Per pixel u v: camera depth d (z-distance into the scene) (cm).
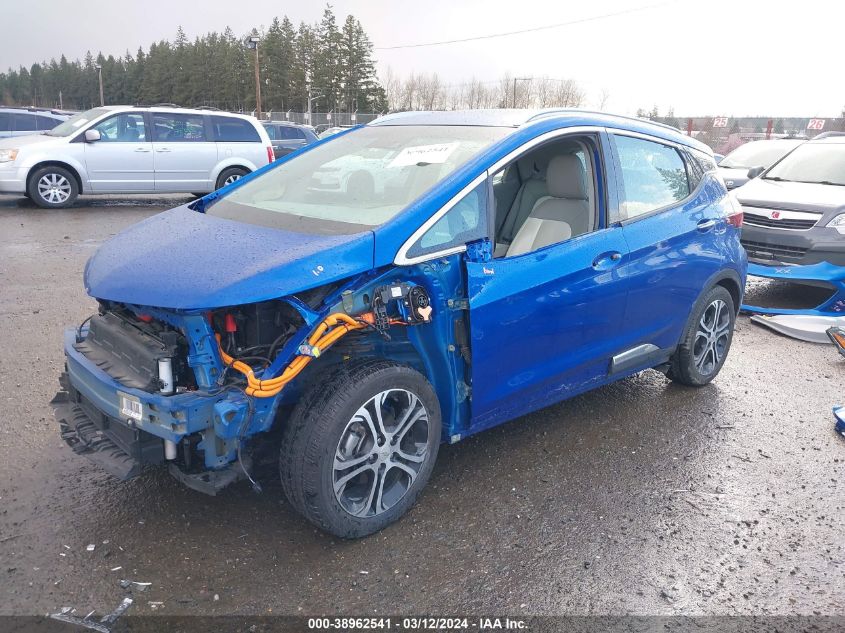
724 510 355
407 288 308
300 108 8569
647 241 416
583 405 479
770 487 379
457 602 279
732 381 538
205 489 283
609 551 316
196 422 273
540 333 362
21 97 14788
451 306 328
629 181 417
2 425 409
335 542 313
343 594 280
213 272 288
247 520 327
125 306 336
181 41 10631
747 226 760
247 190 420
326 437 288
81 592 274
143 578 284
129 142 1305
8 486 346
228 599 274
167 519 325
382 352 329
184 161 1348
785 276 724
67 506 332
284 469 295
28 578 281
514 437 426
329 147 443
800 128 2986
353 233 317
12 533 309
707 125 3158
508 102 6638
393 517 324
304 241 311
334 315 290
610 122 417
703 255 464
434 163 362
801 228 724
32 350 536
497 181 441
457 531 326
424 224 317
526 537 324
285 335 292
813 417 475
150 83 10506
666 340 461
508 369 354
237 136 1402
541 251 361
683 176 470
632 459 404
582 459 401
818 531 339
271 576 289
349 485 316
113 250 343
